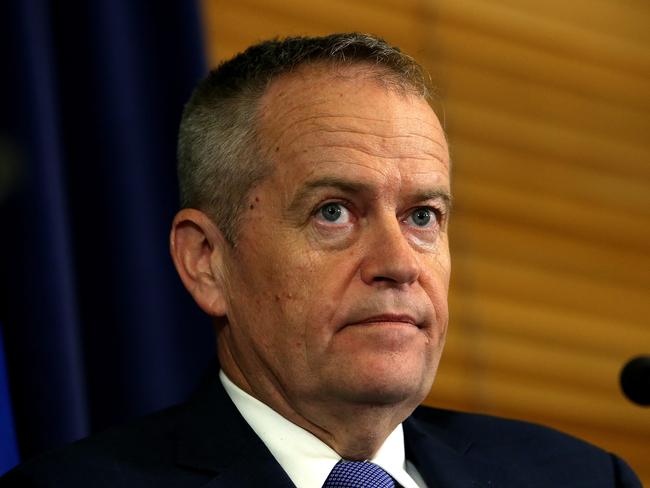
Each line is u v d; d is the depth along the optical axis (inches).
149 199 315.6
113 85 315.0
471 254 426.9
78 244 308.0
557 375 430.0
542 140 450.3
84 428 289.4
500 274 430.3
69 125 311.3
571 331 436.8
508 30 454.9
